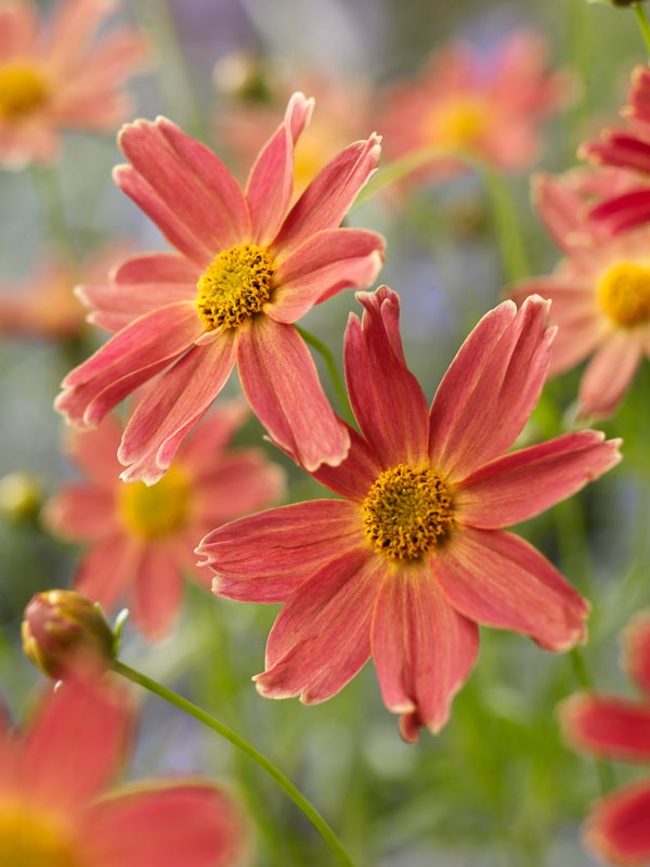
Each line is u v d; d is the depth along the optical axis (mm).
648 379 339
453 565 227
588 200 303
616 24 493
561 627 217
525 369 228
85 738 188
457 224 425
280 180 247
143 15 445
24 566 451
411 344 480
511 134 430
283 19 599
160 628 339
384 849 376
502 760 340
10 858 186
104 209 538
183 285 255
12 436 521
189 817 187
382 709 392
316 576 230
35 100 411
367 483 234
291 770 373
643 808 197
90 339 432
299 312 235
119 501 347
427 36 634
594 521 415
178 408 243
